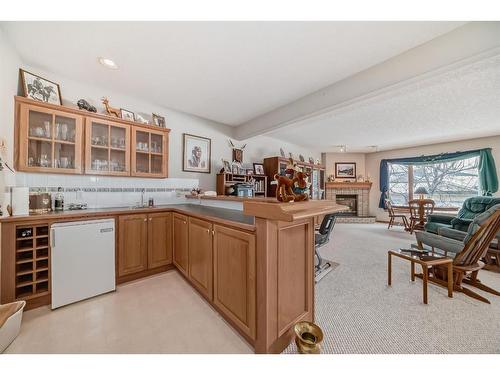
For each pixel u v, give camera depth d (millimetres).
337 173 7172
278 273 1279
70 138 2234
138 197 2943
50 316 1673
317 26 1605
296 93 2795
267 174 4848
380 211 6773
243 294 1363
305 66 2156
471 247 2023
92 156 2402
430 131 4438
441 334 1485
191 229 2064
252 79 2441
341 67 2172
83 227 1921
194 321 1627
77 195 2453
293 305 1409
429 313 1747
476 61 1609
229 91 2760
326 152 7188
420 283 2326
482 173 4867
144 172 2785
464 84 2463
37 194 2008
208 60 2070
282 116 3264
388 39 1739
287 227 1347
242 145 4535
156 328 1543
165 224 2568
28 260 1743
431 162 5691
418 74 1821
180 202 3410
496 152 4762
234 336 1461
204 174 3846
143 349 1337
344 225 6199
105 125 2461
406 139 5184
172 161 3418
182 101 3104
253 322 1287
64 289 1814
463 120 3717
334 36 1711
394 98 2826
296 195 1379
